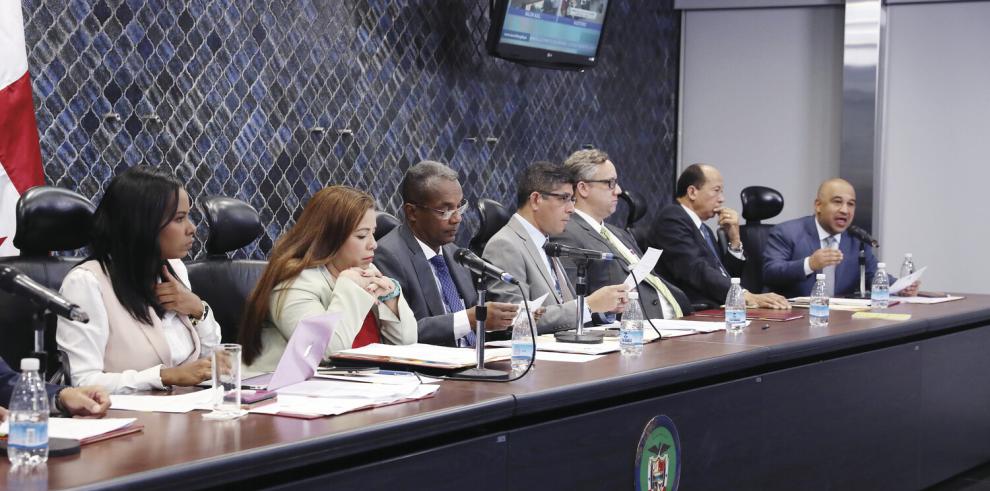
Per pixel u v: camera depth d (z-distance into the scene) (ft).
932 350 13.42
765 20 22.16
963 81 20.90
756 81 22.30
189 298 8.53
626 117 21.53
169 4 13.70
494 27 17.37
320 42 15.58
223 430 6.04
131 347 8.02
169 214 8.19
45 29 12.43
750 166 22.41
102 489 4.86
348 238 9.32
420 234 11.27
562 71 19.88
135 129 13.37
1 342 8.42
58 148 12.58
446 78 17.60
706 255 15.97
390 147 16.71
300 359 7.33
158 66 13.60
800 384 10.68
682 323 11.89
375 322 9.82
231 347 6.44
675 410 8.88
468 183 18.08
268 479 6.05
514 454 7.29
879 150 21.39
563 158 20.03
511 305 9.39
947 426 13.87
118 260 8.13
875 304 14.89
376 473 6.27
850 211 17.33
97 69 12.94
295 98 15.28
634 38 21.62
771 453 10.22
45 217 8.56
